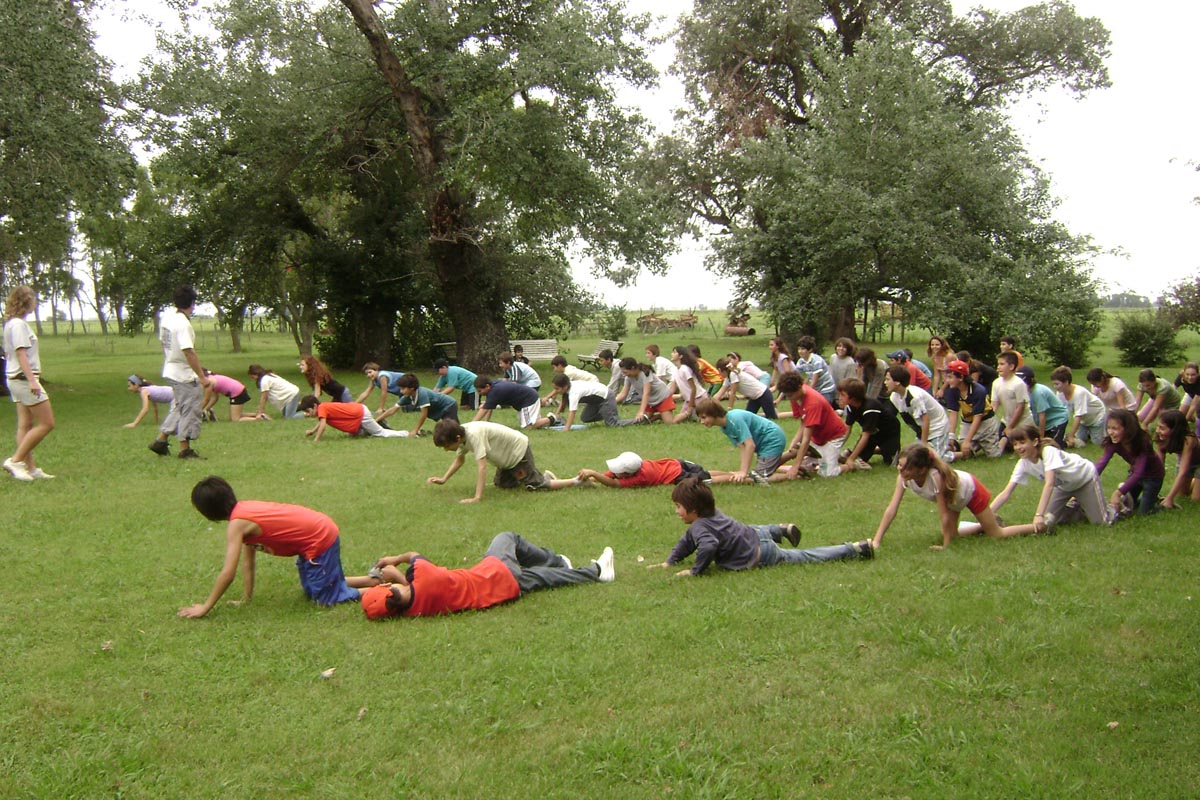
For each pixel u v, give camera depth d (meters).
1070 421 11.14
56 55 16.08
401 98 21.62
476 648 5.02
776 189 25.72
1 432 13.72
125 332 25.97
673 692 4.44
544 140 21.02
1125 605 5.43
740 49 30.55
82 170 16.97
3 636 5.28
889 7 29.55
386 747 3.98
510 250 27.58
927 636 4.99
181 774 3.80
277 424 14.62
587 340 45.56
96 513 8.22
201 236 24.98
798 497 8.68
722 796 3.57
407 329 30.11
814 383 14.17
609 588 6.04
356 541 7.29
